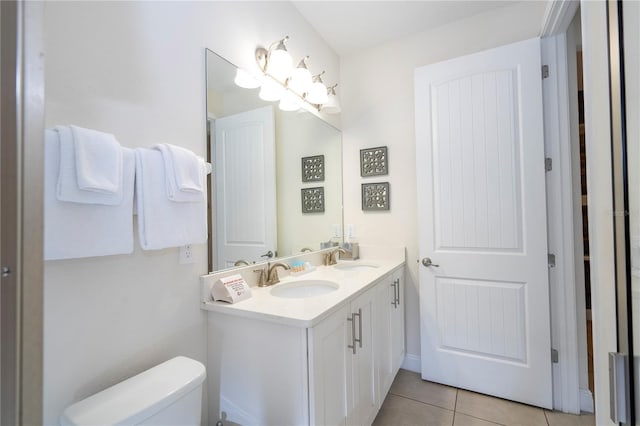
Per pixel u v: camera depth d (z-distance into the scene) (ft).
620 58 2.37
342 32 7.44
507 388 6.20
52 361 2.74
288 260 6.12
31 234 1.45
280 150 6.05
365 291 4.99
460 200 6.61
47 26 2.74
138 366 3.42
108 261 3.18
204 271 4.27
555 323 5.99
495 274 6.30
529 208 6.01
